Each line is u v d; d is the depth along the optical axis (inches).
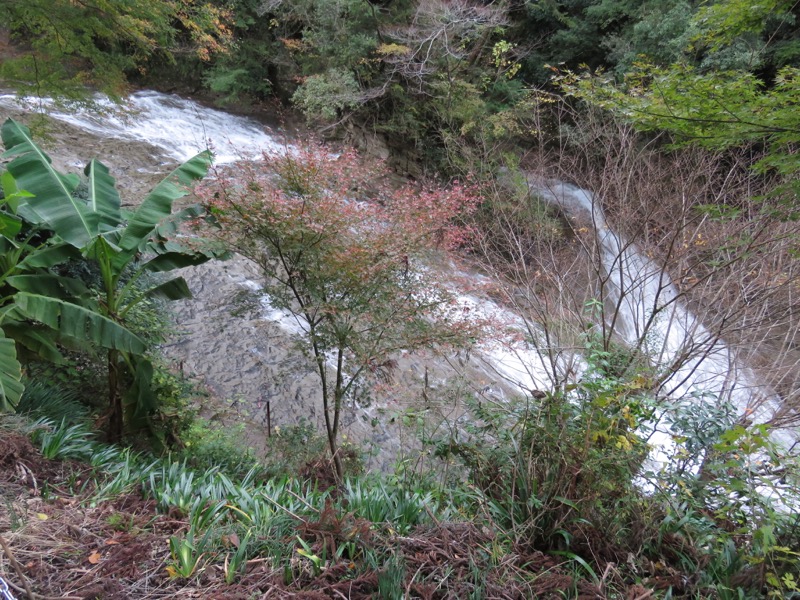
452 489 155.4
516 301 261.6
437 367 316.8
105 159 563.5
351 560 110.0
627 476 130.5
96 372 252.4
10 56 434.6
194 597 98.8
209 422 296.2
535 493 134.3
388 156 724.0
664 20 562.6
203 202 189.2
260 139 769.6
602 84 199.2
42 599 94.4
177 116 746.8
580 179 306.3
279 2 705.6
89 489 138.0
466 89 661.3
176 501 130.3
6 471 136.7
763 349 254.1
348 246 183.6
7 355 163.5
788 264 230.4
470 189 230.2
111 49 428.1
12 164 204.8
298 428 247.9
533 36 783.7
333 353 227.6
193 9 440.1
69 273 244.7
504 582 108.9
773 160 173.6
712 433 149.3
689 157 264.2
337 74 676.7
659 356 237.0
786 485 131.0
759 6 172.6
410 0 693.9
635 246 276.7
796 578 112.5
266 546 114.2
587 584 110.9
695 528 129.6
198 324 384.5
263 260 196.5
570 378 219.0
